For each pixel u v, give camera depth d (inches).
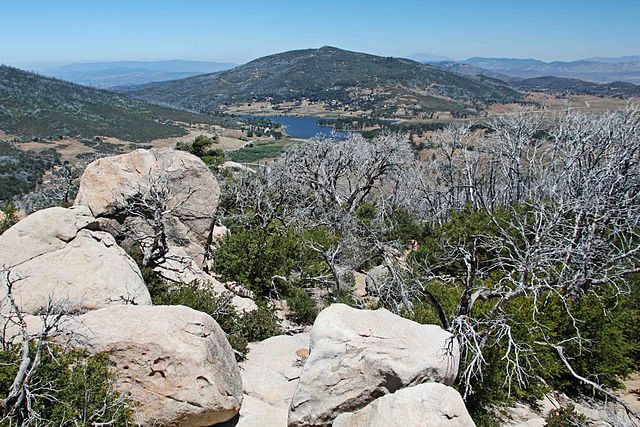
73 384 306.3
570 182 791.1
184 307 398.3
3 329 330.0
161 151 744.3
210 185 757.3
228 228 1035.3
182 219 730.2
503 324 448.1
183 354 352.5
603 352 581.0
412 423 312.3
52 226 496.4
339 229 941.8
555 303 583.8
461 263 789.9
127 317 373.4
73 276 466.9
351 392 363.9
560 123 1058.7
